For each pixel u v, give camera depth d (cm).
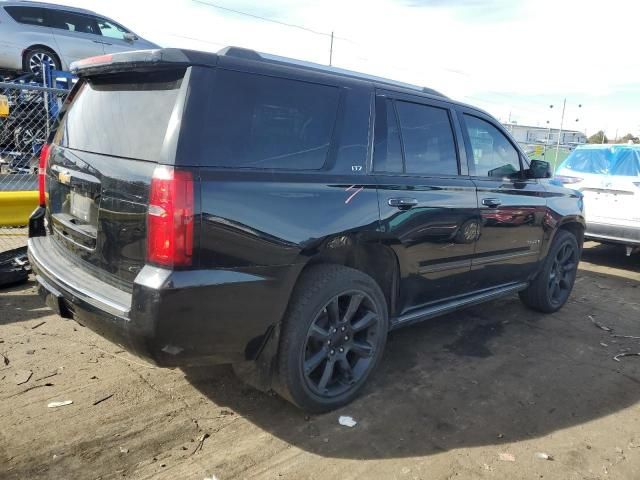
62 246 332
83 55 1032
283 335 299
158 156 256
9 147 870
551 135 4816
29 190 769
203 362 274
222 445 290
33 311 457
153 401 329
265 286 277
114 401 326
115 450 279
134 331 250
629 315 557
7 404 315
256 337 283
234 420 315
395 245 346
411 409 340
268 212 276
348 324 331
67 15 1018
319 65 338
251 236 269
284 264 282
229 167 267
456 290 419
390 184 343
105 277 285
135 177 260
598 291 647
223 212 258
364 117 339
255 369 304
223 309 263
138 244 259
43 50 984
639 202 725
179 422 309
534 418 338
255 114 282
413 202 353
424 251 370
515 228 457
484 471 281
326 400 324
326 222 300
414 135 376
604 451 306
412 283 371
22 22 962
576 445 310
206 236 253
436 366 407
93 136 307
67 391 333
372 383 372
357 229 316
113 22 1093
